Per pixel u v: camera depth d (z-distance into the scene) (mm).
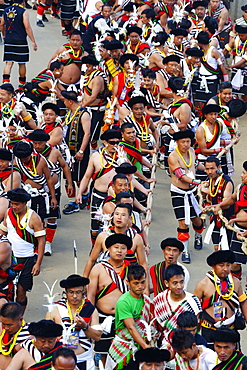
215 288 20078
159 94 34812
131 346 18859
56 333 16828
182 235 28562
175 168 27734
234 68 41375
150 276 21812
